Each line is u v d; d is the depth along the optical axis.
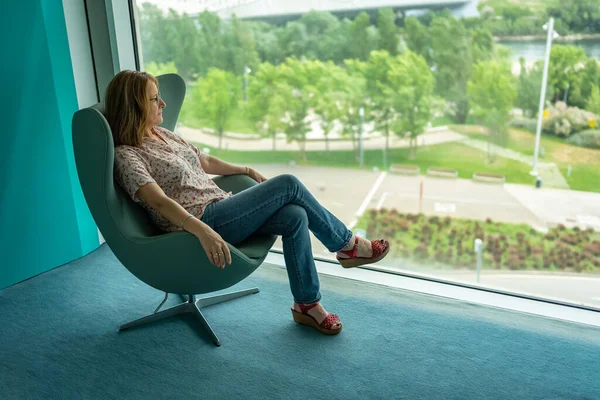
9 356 1.85
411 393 1.63
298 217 1.85
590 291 2.25
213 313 2.12
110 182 1.71
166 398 1.61
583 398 1.60
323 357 1.82
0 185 2.27
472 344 1.88
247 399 1.61
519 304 2.14
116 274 2.49
